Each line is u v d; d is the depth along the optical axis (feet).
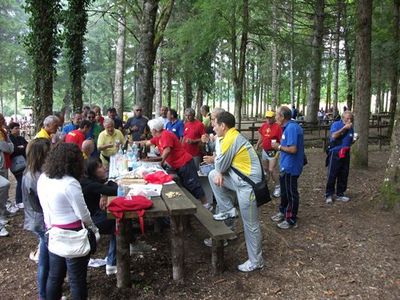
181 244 12.66
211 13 44.37
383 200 18.99
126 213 11.71
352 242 15.69
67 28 35.96
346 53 64.49
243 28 46.88
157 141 19.58
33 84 29.17
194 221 18.86
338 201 21.57
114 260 13.46
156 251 15.44
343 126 20.92
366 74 29.86
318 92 62.54
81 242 9.69
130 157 20.04
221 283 12.71
